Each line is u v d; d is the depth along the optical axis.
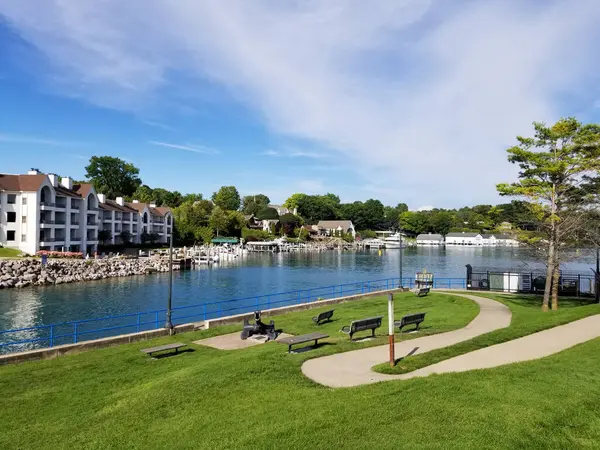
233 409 11.06
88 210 87.50
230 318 26.75
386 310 29.52
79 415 12.28
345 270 88.12
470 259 120.12
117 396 13.73
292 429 9.55
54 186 78.75
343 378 13.39
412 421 9.65
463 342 17.42
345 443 8.82
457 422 9.51
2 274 56.00
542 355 15.26
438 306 30.12
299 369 14.45
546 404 10.33
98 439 10.13
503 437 8.83
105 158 140.25
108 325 36.03
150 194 172.12
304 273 81.38
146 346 21.31
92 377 16.34
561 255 28.16
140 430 10.41
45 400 13.95
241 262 103.50
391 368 14.14
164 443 9.59
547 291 27.22
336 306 32.19
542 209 27.11
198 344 21.45
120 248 98.50
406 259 120.62
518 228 28.98
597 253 36.25
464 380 12.16
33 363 18.47
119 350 20.56
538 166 27.27
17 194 70.81
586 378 12.08
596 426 9.28
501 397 10.80
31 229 70.62
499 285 38.50
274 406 11.02
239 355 17.08
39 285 56.97
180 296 52.03
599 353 14.79
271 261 108.56
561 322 20.67
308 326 24.83
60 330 34.12
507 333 18.64
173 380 13.89
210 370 14.61
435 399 10.81
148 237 110.19
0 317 38.72
